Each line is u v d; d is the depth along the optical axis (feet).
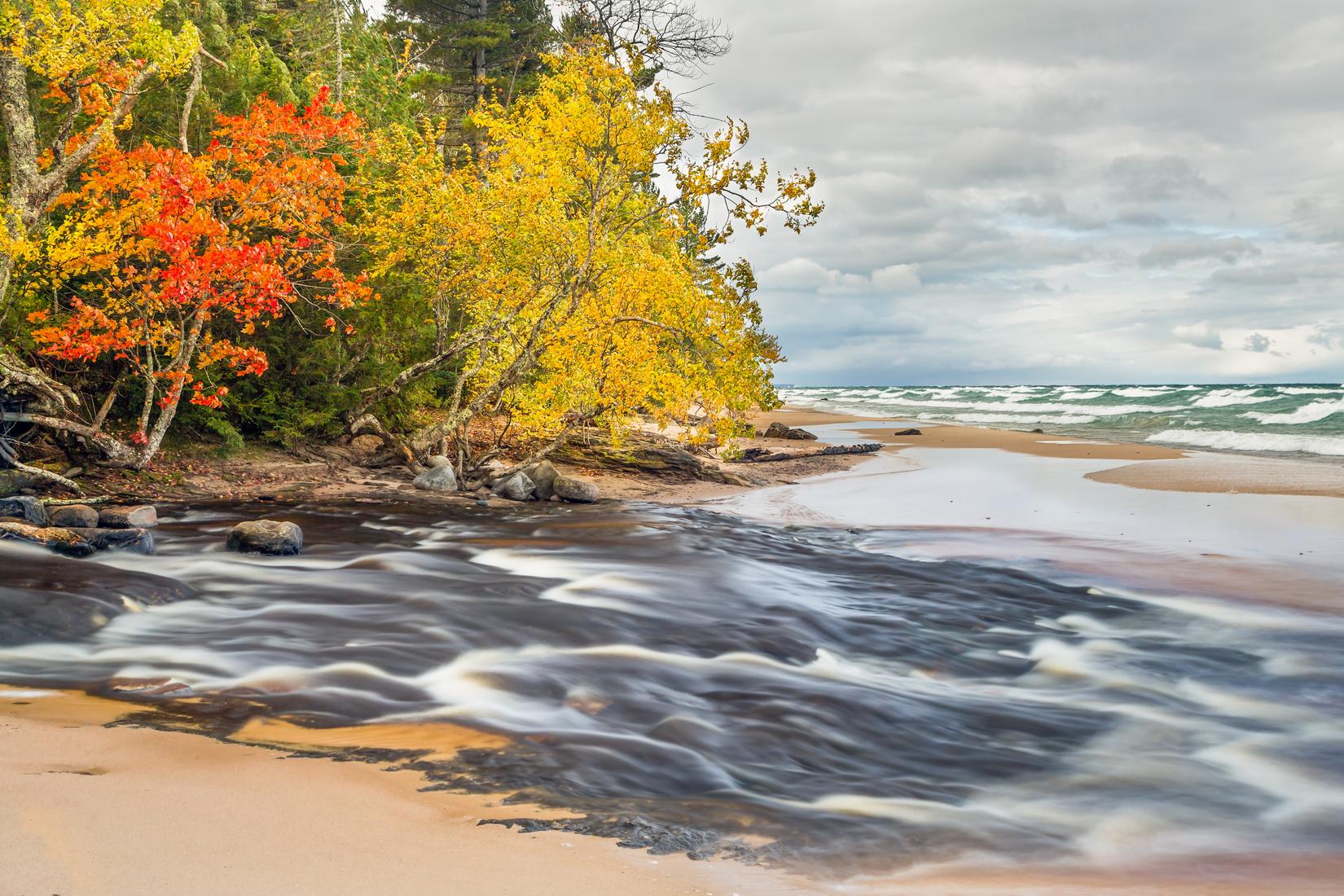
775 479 90.84
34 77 53.98
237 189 52.03
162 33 48.96
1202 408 214.07
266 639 26.73
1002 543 54.19
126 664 23.61
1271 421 167.12
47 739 17.04
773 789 18.38
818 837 15.56
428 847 13.25
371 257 69.87
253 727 19.04
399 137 72.74
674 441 95.09
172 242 45.39
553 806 15.61
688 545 48.98
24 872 11.27
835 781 19.31
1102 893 14.34
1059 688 28.81
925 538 55.98
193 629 27.61
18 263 50.19
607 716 22.39
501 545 46.88
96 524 42.73
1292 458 107.24
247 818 13.78
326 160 58.65
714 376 66.13
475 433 87.97
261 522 41.34
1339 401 193.47
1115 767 21.71
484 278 70.44
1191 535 56.49
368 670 24.18
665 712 22.99
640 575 40.50
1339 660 31.96
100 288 53.88
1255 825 18.44
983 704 26.55
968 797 19.19
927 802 18.54
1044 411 248.32
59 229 48.62
